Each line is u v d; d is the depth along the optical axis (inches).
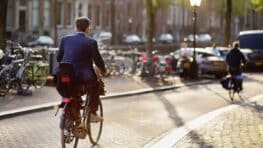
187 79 1154.0
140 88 884.6
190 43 2758.4
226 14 1710.1
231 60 771.4
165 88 912.3
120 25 2780.5
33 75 746.2
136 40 2650.1
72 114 330.0
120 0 2770.7
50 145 381.1
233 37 3415.4
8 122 483.5
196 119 513.3
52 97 673.6
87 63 338.0
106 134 433.7
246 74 1425.9
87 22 346.3
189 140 388.8
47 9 2295.8
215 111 583.8
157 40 2965.1
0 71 681.6
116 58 1218.6
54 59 940.6
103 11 2632.9
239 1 2199.8
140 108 629.6
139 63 1259.8
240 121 493.4
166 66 1160.8
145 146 384.5
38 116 526.9
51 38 2290.8
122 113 577.0
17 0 2192.4
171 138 400.2
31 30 2237.9
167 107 648.4
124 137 424.5
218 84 1079.0
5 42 873.5
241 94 856.9
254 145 365.7
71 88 325.1
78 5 2447.1
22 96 671.1
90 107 352.8
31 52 732.7
